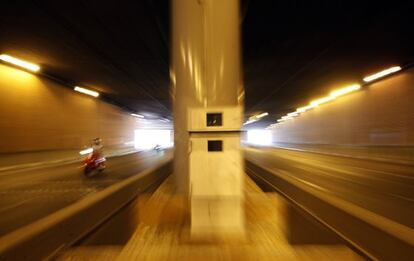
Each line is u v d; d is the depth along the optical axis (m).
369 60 23.52
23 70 23.88
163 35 18.31
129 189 6.50
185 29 6.19
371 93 30.69
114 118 48.81
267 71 26.61
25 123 24.12
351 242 3.81
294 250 4.34
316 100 46.06
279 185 8.20
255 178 13.00
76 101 34.31
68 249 3.63
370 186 15.00
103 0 14.01
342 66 25.25
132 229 6.54
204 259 4.04
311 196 5.41
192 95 6.14
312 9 14.81
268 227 5.59
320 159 32.81
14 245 2.64
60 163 27.42
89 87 34.78
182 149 6.50
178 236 4.92
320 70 26.50
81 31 17.70
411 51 21.48
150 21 16.30
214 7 6.13
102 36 18.42
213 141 4.77
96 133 40.50
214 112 4.76
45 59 22.86
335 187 14.68
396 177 18.33
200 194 4.72
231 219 4.70
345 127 37.50
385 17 15.82
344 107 37.75
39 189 14.20
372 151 29.84
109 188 5.65
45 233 3.15
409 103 24.50
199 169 4.75
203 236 4.66
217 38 6.11
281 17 15.61
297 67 25.34
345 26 16.92
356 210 3.91
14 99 22.72
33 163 24.88
